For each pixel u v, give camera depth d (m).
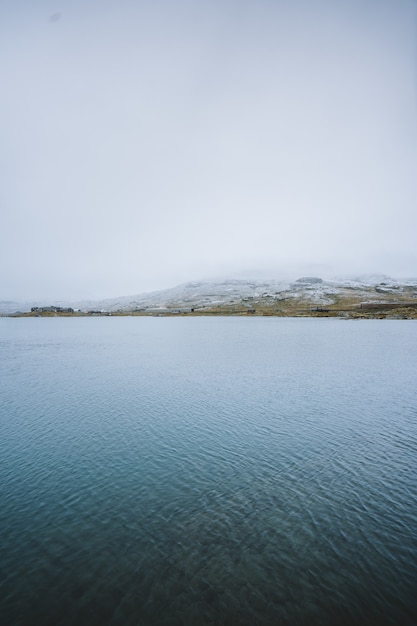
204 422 31.94
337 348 81.81
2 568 14.60
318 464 23.69
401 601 12.88
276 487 20.80
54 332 138.25
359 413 34.22
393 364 60.72
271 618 12.21
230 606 12.69
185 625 11.99
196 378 49.91
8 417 33.44
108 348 85.31
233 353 74.75
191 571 14.33
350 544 15.85
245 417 33.16
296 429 30.12
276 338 105.69
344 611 12.48
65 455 25.42
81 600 13.03
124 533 16.75
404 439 27.83
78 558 15.13
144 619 12.21
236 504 19.08
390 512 18.25
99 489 20.81
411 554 15.22
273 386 45.12
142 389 43.75
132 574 14.18
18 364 62.50
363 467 23.22
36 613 12.50
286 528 16.97
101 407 36.44
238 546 15.75
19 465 23.95
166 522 17.53
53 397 40.22
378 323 172.25
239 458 24.72
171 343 94.94
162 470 23.08
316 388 44.03
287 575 14.05
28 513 18.50
